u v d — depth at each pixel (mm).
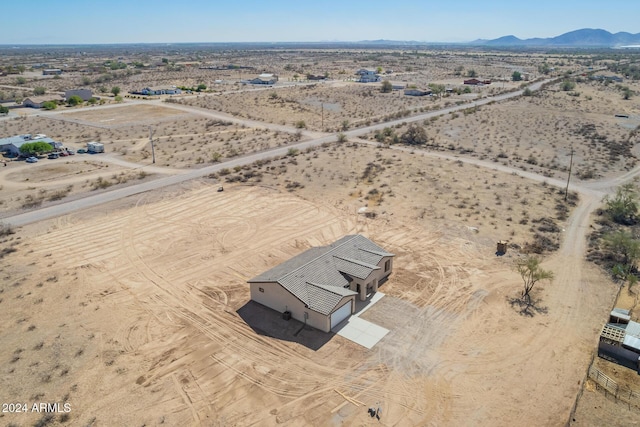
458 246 43156
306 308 30812
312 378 26141
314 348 28797
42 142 75625
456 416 23516
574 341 29469
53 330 30172
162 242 44062
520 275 37938
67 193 57062
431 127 94750
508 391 25234
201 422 22953
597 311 32750
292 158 71750
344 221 49188
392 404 24250
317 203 54094
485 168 66438
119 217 49969
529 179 61906
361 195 56094
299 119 107188
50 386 25219
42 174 65312
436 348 28797
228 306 33500
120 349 28469
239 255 41625
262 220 49531
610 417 23469
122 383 25562
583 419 23344
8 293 34438
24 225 47344
